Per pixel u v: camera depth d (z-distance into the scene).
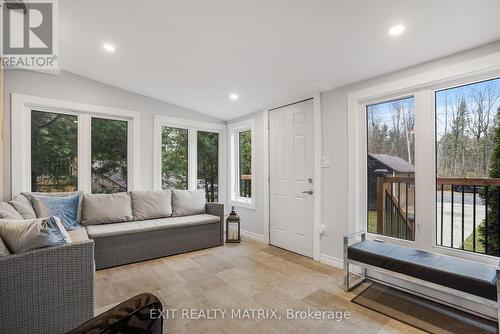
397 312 1.94
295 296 2.17
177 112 4.05
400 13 1.62
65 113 3.20
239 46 2.24
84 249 1.51
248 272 2.68
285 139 3.52
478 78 1.98
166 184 4.05
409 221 2.38
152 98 3.80
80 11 1.92
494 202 1.94
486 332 1.70
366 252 2.14
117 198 3.25
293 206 3.39
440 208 2.19
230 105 3.84
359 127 2.70
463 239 2.07
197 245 3.44
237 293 2.22
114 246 2.82
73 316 1.48
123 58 2.67
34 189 3.00
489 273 1.65
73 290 1.47
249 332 1.69
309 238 3.17
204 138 4.49
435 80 2.12
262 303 2.06
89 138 3.35
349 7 1.61
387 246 2.25
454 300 2.00
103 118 3.47
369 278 2.51
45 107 3.05
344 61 2.29
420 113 2.26
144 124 3.73
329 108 2.93
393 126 2.50
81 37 2.28
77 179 3.28
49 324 1.40
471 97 2.04
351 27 1.81
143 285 2.37
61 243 1.51
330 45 2.07
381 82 2.47
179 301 2.08
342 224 2.79
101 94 3.37
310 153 3.18
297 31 1.93
